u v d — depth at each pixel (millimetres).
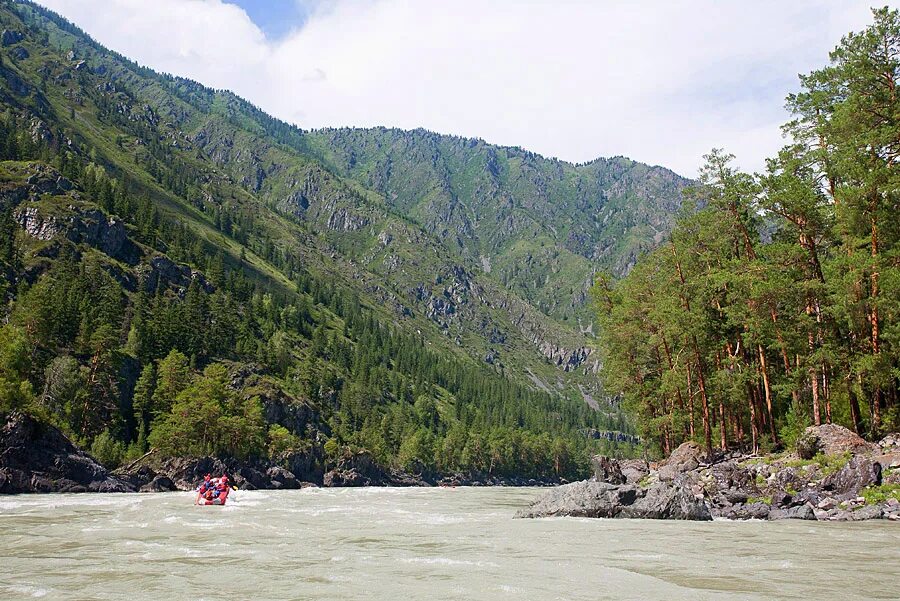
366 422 194875
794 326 47094
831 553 21391
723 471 42844
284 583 16500
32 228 168125
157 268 194125
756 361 56500
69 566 19250
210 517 37938
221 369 130125
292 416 165500
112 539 26234
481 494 92250
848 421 49469
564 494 39000
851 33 44406
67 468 75688
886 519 30766
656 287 67188
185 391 114812
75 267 158750
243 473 116125
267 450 136750
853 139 42531
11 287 140000
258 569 18719
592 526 31641
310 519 37656
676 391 62812
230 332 181625
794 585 16047
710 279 54938
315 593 15227
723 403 57312
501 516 40625
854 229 43469
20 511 41188
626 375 72812
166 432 108188
